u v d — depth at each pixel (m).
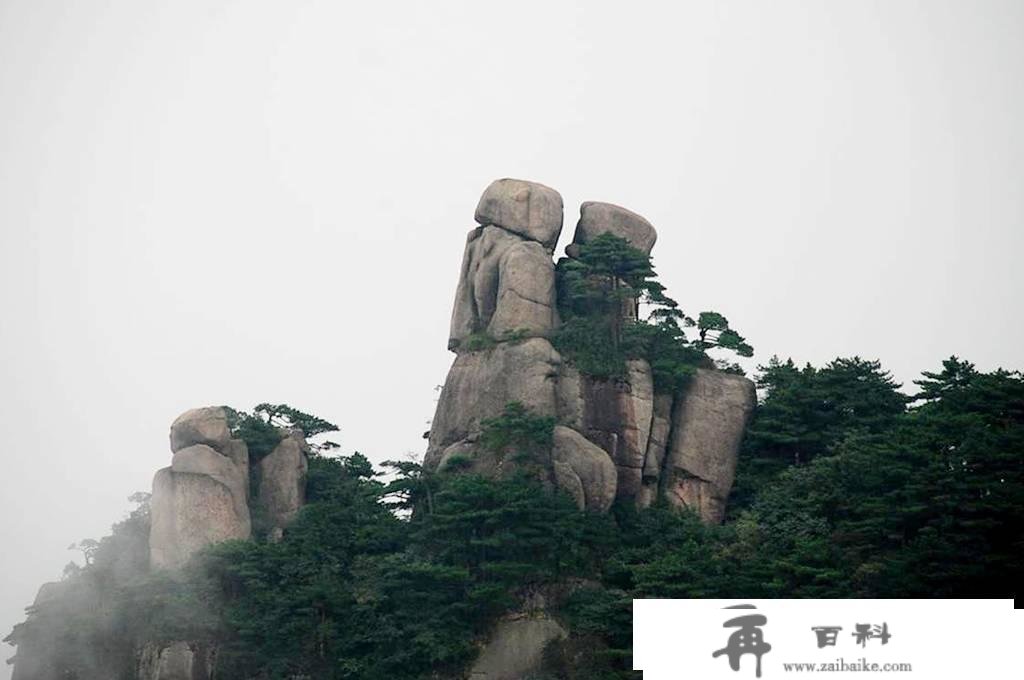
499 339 181.50
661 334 185.00
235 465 175.00
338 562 168.50
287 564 166.25
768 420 178.88
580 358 179.75
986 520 153.12
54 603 170.75
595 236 190.62
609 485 172.62
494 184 190.88
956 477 155.62
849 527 162.25
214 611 164.25
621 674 153.25
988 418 167.00
